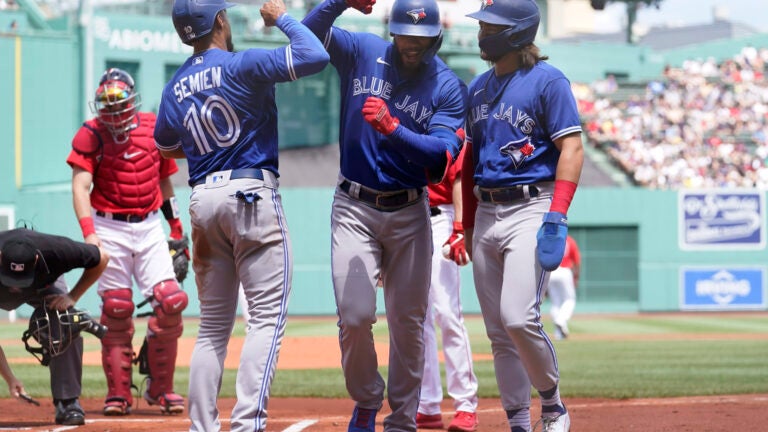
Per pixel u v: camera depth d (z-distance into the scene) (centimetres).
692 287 9656
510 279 1677
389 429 1756
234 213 1567
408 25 1589
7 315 8400
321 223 9056
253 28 9631
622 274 9606
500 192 1708
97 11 9250
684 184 10612
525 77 1694
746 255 9706
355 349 1688
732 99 11588
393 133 1533
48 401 2767
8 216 8744
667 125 11206
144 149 2419
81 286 2094
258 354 1564
